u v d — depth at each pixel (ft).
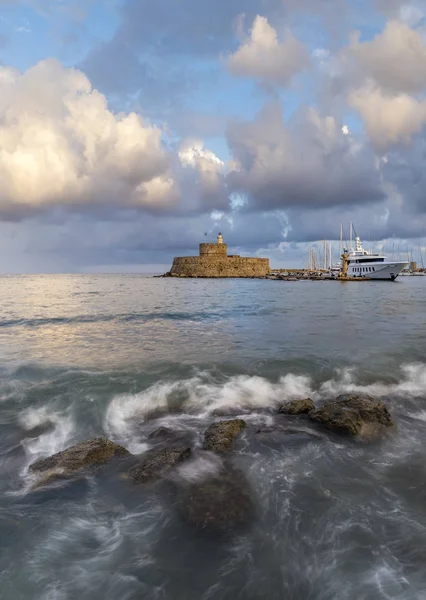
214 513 16.83
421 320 78.64
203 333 63.77
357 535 15.35
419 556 14.15
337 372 38.58
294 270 599.98
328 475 20.07
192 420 27.68
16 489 18.85
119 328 70.23
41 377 36.76
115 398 31.24
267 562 14.03
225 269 451.94
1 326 73.36
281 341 55.42
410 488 18.83
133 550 14.70
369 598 12.32
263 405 30.58
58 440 24.61
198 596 12.58
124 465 20.99
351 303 124.77
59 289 235.40
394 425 26.08
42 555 14.42
